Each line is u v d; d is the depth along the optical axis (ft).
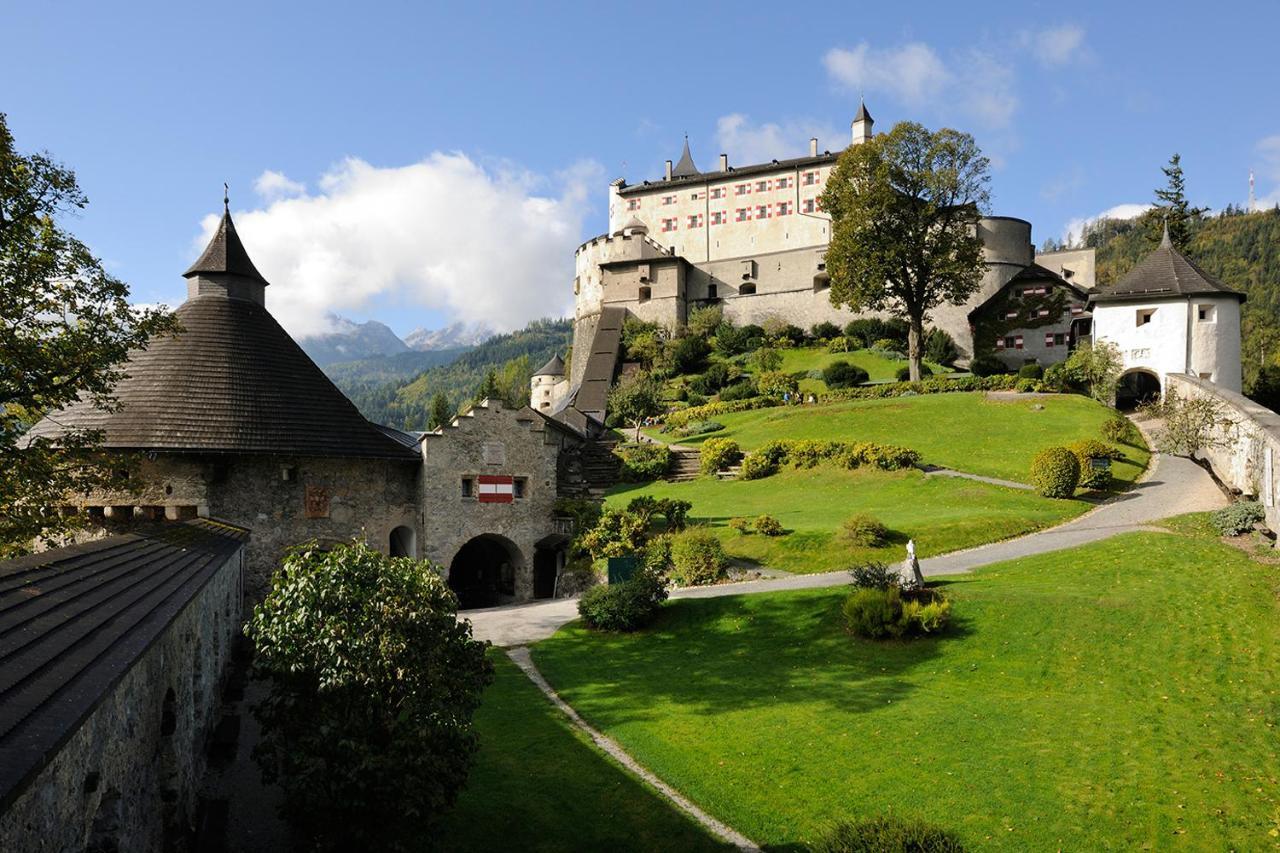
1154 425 186.09
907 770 58.34
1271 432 104.37
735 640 91.15
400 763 42.88
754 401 246.88
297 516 111.96
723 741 65.31
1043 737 62.08
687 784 58.18
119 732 30.55
